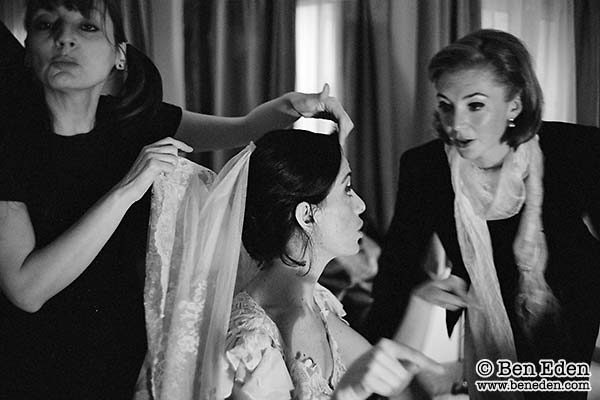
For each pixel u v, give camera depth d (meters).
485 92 1.71
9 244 1.29
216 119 1.66
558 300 1.72
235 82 1.73
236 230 1.35
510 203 1.72
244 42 1.73
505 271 1.73
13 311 1.40
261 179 1.36
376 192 1.75
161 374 1.36
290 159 1.35
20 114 1.36
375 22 1.75
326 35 1.76
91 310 1.41
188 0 1.70
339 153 1.38
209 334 1.32
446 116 1.73
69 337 1.40
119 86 1.49
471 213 1.73
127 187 1.28
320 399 1.32
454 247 1.73
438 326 1.74
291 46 1.75
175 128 1.60
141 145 1.50
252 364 1.26
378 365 1.67
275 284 1.35
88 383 1.42
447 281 1.73
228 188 1.37
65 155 1.38
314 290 1.43
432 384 1.72
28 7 1.37
